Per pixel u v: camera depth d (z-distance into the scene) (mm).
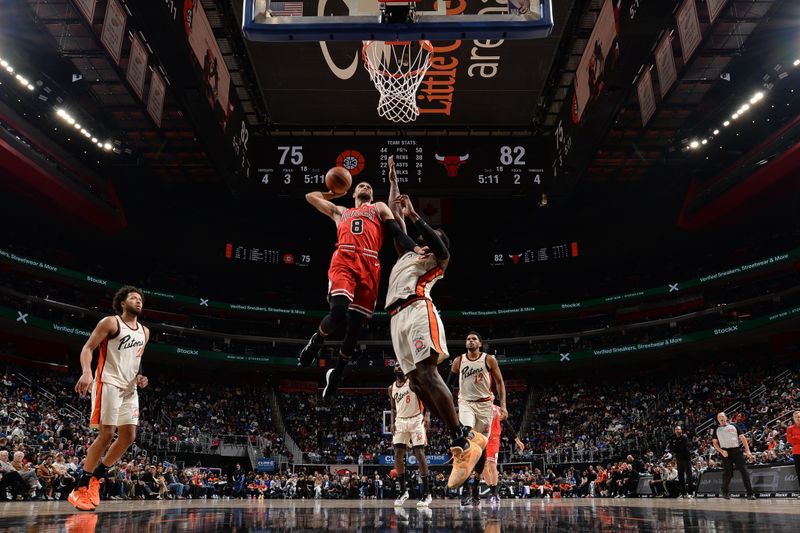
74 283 33375
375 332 41000
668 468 18578
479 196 23062
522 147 22938
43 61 23266
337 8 6914
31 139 27578
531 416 37562
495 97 22203
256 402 37406
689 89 22844
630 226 38969
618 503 9383
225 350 39094
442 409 4363
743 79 24578
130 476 18062
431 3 6809
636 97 23422
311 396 38656
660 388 35906
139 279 38531
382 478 29375
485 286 43844
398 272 4652
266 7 6738
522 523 3547
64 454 18672
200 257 39844
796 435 10664
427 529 3105
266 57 20297
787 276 33469
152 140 27281
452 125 24250
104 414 5125
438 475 27797
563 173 22203
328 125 24688
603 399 36906
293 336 41125
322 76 21156
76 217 32562
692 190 35156
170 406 33188
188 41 17188
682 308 37125
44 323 30094
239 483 25438
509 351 41062
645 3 15703
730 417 28328
